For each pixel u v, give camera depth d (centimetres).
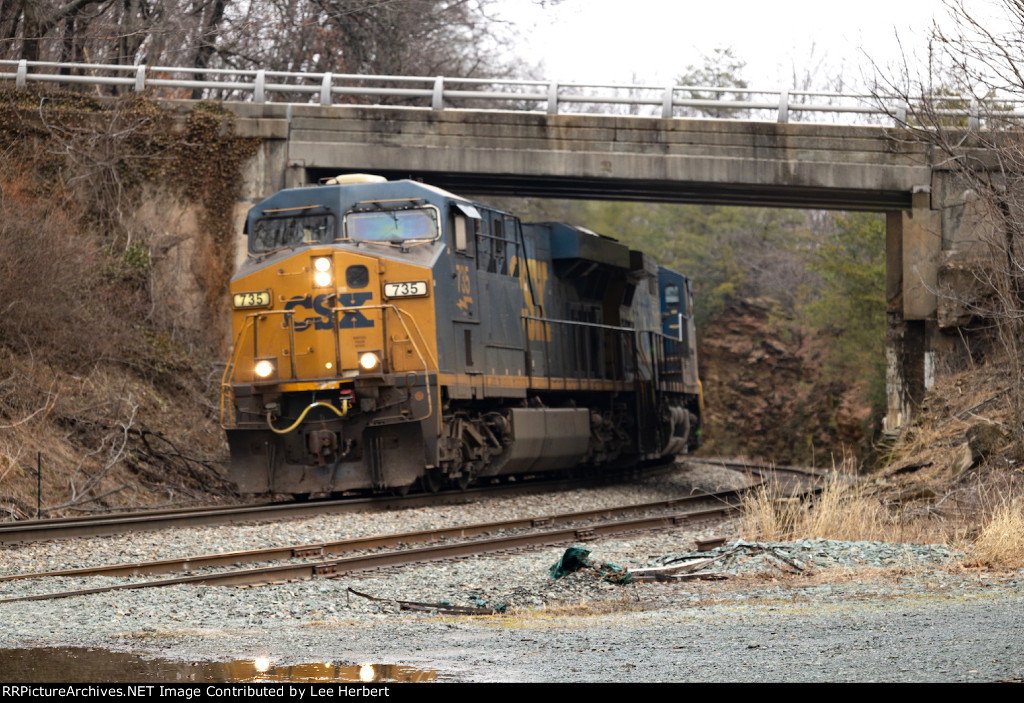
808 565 2555
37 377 4409
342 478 4000
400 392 3912
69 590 2278
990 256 5025
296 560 2755
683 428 6738
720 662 1438
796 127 5588
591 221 12300
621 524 3488
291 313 3981
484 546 2970
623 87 5544
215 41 7394
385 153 5412
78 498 3894
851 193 5838
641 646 1583
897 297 6062
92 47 6906
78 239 4888
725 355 10838
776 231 11288
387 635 1747
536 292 4894
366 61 8250
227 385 4072
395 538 3089
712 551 2744
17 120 5319
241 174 5438
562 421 4959
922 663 1384
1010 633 1584
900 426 5703
